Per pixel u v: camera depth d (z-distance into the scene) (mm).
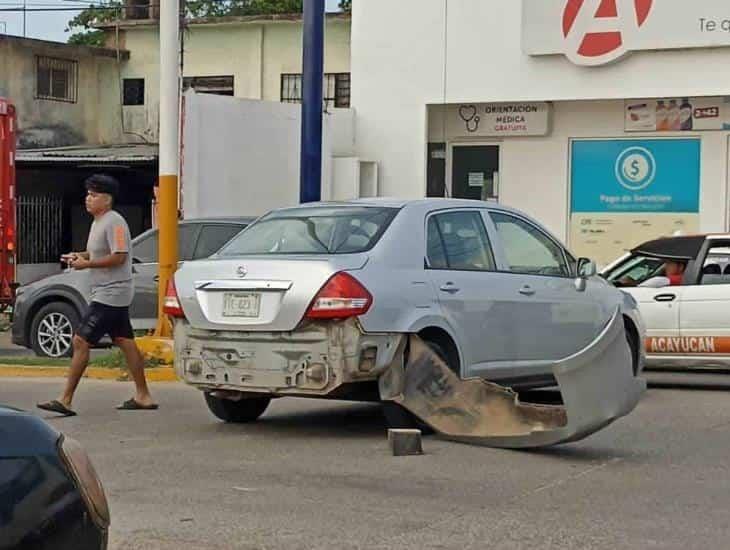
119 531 7051
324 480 8461
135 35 33500
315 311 9375
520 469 8844
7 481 3947
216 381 9938
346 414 11555
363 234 9969
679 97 19500
